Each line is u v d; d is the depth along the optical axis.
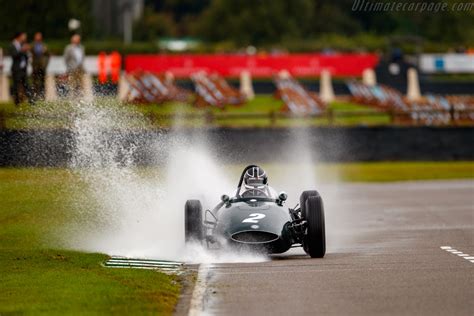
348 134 143.12
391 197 106.50
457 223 82.94
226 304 47.56
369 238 73.69
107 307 46.69
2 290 51.44
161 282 53.44
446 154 145.62
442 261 60.25
